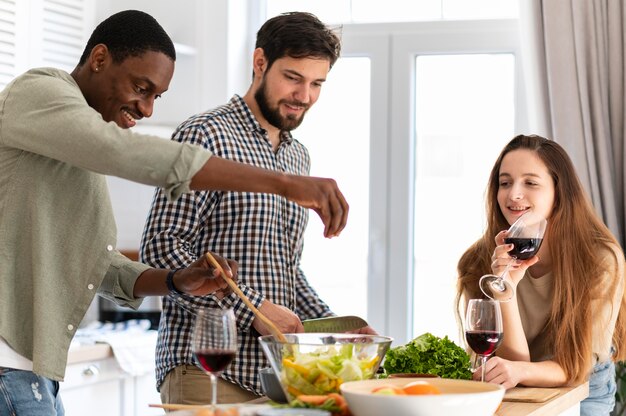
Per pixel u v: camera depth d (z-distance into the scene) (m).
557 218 2.95
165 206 2.62
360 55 4.54
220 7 4.48
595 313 2.79
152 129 4.40
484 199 3.16
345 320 2.55
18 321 2.16
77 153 1.93
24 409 2.14
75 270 2.22
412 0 4.50
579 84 3.90
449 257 4.46
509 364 2.47
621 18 3.90
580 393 2.64
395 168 4.48
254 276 2.68
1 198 2.16
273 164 2.83
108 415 3.81
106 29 2.22
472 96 4.43
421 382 1.83
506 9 4.38
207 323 1.74
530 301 2.96
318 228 4.58
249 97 2.82
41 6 4.08
